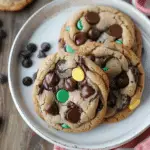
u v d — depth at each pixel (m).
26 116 0.47
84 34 0.47
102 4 0.50
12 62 0.49
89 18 0.48
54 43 0.50
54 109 0.45
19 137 0.50
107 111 0.45
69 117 0.44
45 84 0.45
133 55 0.46
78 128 0.45
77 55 0.45
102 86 0.44
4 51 0.53
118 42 0.47
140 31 0.49
